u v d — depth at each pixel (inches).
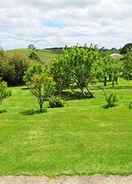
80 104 1631.4
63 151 716.0
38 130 973.2
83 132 914.7
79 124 1037.2
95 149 717.9
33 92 1423.5
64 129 970.7
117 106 1380.4
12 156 689.0
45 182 531.8
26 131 966.4
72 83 2142.0
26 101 1867.6
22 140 848.9
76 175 553.9
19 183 529.7
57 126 1021.2
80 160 636.1
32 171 579.8
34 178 549.0
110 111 1259.8
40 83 1413.6
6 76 3034.0
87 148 731.4
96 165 597.3
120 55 4936.0
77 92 2218.3
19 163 631.8
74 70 2123.5
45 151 723.4
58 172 568.4
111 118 1114.7
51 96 1485.0
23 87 2832.2
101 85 2755.9
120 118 1106.1
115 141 786.8
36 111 1397.6
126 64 2628.0
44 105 1638.8
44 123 1083.9
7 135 920.3
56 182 530.6
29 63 3127.5
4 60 3038.9
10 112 1437.0
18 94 2239.2
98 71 2186.3
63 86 2149.4
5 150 746.2
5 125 1082.7
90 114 1218.0
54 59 2177.7
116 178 534.9
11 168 599.8
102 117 1142.3
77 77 2121.1
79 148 736.3
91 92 2229.3
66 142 802.8
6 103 1804.9
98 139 816.9
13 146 784.3
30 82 1429.6
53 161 637.3
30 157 676.1
